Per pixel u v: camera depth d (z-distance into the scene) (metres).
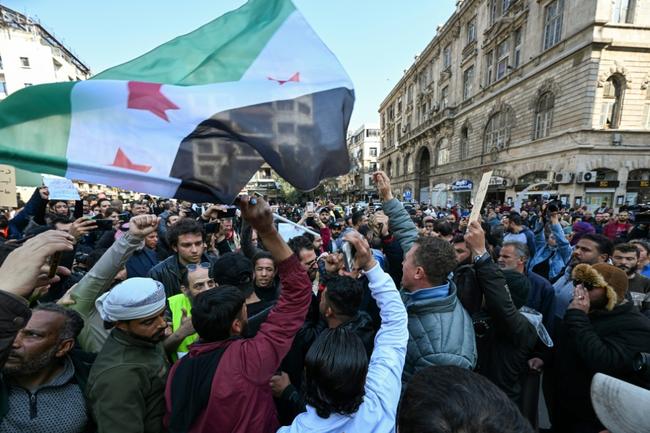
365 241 1.60
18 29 30.20
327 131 1.52
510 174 21.94
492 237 4.79
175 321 2.23
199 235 2.86
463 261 2.94
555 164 18.03
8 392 1.31
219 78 1.50
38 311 1.36
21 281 0.87
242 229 3.37
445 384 0.82
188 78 1.49
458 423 0.72
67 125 1.18
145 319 1.43
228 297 1.38
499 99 23.05
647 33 15.86
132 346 1.46
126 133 1.23
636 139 16.36
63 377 1.42
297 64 1.63
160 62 1.54
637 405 1.03
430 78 35.72
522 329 1.83
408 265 1.82
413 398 0.83
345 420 1.11
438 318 1.67
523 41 20.70
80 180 1.15
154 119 1.27
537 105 19.66
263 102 1.46
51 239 0.96
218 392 1.21
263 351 1.29
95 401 1.31
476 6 26.12
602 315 1.93
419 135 36.97
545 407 2.93
